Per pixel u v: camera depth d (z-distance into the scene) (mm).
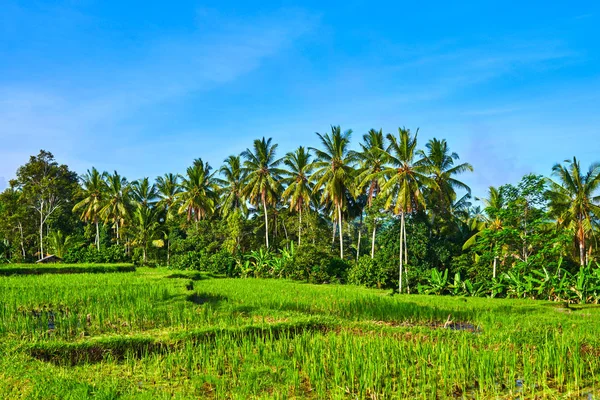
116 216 57562
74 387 9852
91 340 13352
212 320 16922
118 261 44812
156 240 55625
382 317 19281
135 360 12312
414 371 11227
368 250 51375
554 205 34844
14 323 15352
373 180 41000
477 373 11141
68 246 51281
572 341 13906
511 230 30594
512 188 32094
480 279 31266
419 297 25859
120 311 17781
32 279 27422
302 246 37312
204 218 55125
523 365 11797
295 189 46125
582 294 25250
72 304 19234
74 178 64688
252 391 10266
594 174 33812
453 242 41844
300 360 12164
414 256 36562
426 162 35375
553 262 30391
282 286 28578
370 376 10320
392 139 37156
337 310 20328
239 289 26188
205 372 11336
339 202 41188
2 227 55375
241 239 52406
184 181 56438
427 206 39406
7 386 9852
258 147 48375
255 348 13250
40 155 61406
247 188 48969
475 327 17938
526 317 19203
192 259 43375
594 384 10500
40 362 11547
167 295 21016
